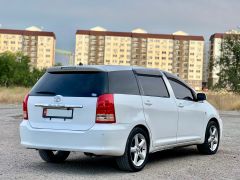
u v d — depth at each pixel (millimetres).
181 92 9602
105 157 9750
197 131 9898
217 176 7703
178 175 7746
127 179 7336
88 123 7605
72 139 7617
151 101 8469
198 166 8703
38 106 8047
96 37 98312
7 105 31922
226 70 56188
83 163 8938
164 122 8789
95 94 7660
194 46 96750
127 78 8164
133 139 7977
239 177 7652
